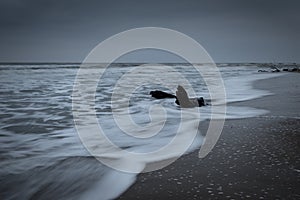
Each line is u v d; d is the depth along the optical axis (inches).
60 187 240.8
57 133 442.0
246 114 574.2
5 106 736.3
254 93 992.2
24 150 347.3
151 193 220.5
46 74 2593.5
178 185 232.7
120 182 245.1
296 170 258.2
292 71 3122.5
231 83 1480.1
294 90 1064.8
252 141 361.4
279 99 799.7
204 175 252.1
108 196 220.5
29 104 774.5
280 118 518.6
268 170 259.3
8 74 2539.4
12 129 472.7
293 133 399.9
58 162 300.5
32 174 267.3
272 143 350.0
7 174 267.7
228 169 264.5
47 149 351.9
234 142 358.9
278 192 214.5
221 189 221.9
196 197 210.2
